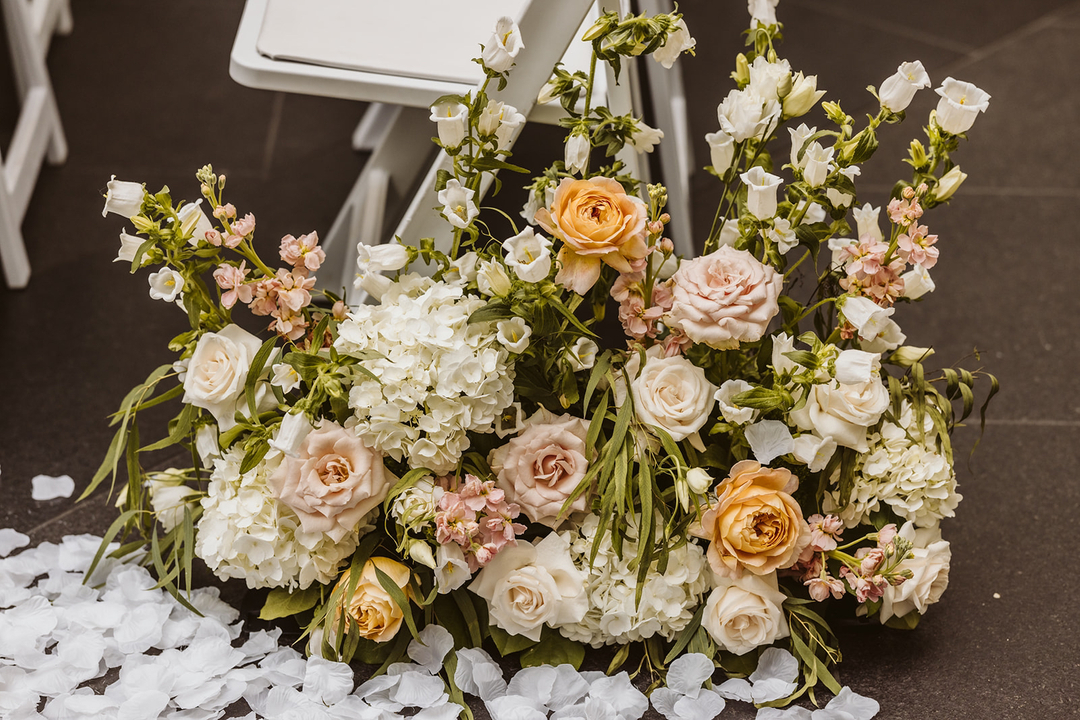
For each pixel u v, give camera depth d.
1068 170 2.81
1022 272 2.53
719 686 1.93
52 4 2.87
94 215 2.58
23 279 2.44
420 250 1.92
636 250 1.88
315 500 1.88
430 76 2.00
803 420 1.90
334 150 2.84
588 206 1.87
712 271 1.87
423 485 1.90
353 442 1.89
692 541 1.95
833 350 1.85
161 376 1.96
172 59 3.21
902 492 1.94
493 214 2.57
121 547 2.02
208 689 1.91
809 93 1.89
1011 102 3.12
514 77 1.95
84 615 1.97
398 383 1.88
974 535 2.14
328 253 2.44
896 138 2.92
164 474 2.01
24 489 2.17
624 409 1.90
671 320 1.91
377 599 1.90
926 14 3.63
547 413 1.94
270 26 2.05
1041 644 2.02
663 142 2.36
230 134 2.88
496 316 1.89
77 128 2.85
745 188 1.93
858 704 1.92
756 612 1.91
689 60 3.32
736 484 1.90
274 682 1.93
